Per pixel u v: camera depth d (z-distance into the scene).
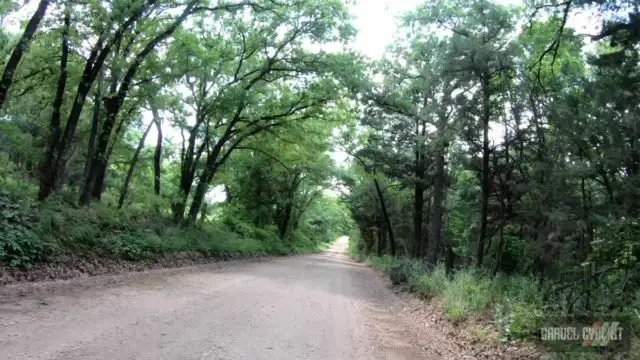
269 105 24.91
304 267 26.61
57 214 12.30
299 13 22.00
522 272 16.59
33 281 9.73
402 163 27.36
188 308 9.19
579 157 12.12
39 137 17.86
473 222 26.72
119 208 18.31
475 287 11.54
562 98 12.77
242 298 11.36
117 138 19.56
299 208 50.84
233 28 22.83
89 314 7.70
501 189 16.61
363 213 44.94
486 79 14.58
